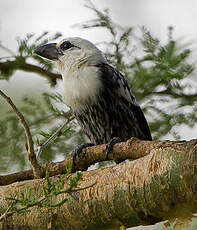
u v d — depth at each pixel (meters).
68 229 7.61
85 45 11.86
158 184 6.71
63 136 12.08
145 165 6.92
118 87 11.52
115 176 7.20
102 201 7.22
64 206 7.50
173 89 11.97
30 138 8.27
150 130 12.13
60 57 11.97
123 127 11.83
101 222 7.36
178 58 11.37
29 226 7.78
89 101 11.51
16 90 13.63
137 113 11.76
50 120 12.24
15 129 12.41
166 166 6.65
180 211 6.77
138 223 7.18
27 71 12.56
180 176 6.51
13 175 9.33
